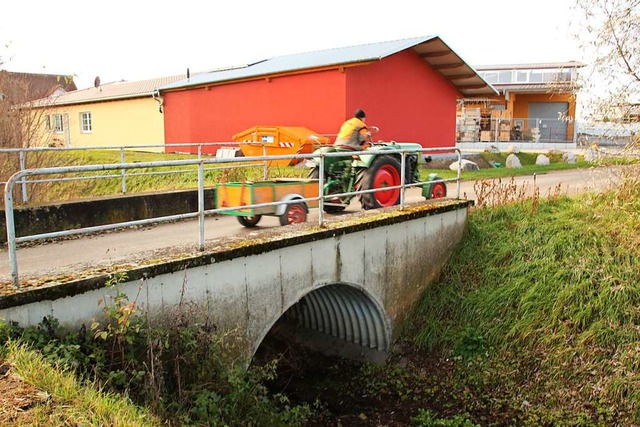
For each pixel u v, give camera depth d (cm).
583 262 809
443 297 873
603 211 928
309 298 927
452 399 738
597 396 668
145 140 2572
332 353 919
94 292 471
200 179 553
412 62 1895
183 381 498
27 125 1131
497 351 773
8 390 358
